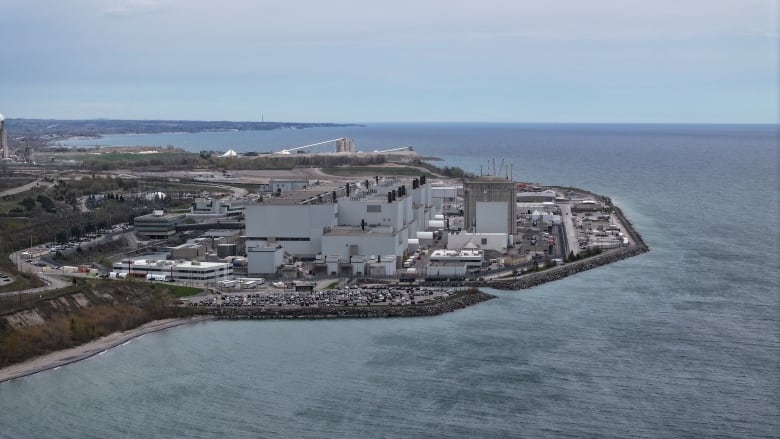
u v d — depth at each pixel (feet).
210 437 508.94
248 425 523.70
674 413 532.73
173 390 582.76
